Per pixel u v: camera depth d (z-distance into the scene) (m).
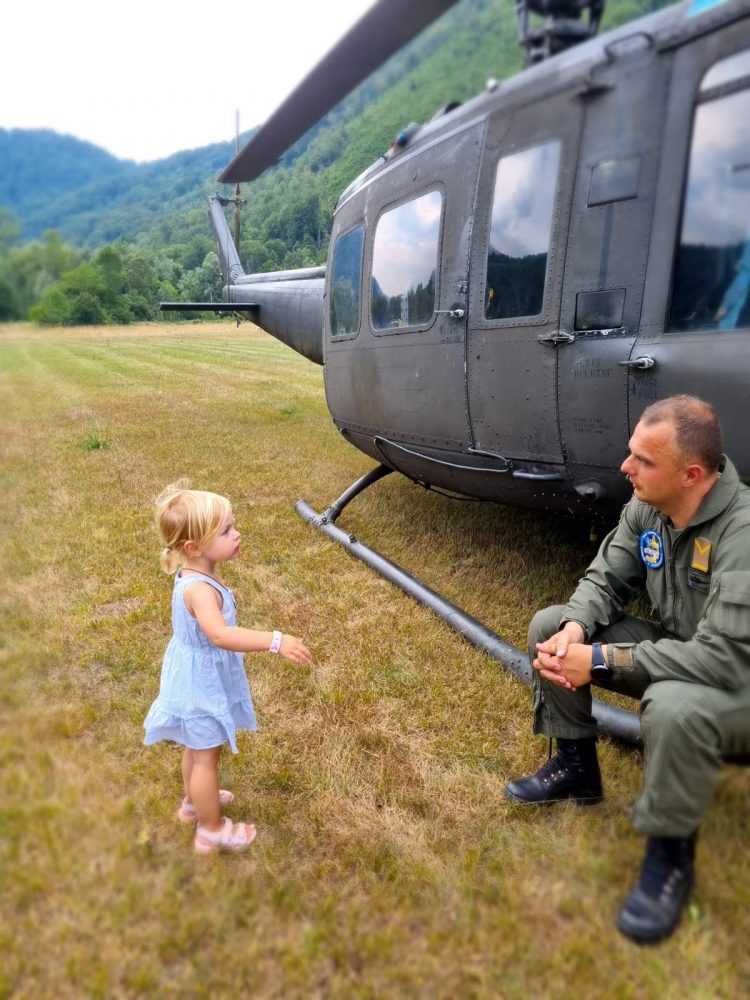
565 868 1.61
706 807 1.44
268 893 1.57
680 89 1.77
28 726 1.98
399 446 3.38
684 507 1.59
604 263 2.10
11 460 3.81
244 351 15.56
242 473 5.43
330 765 2.06
